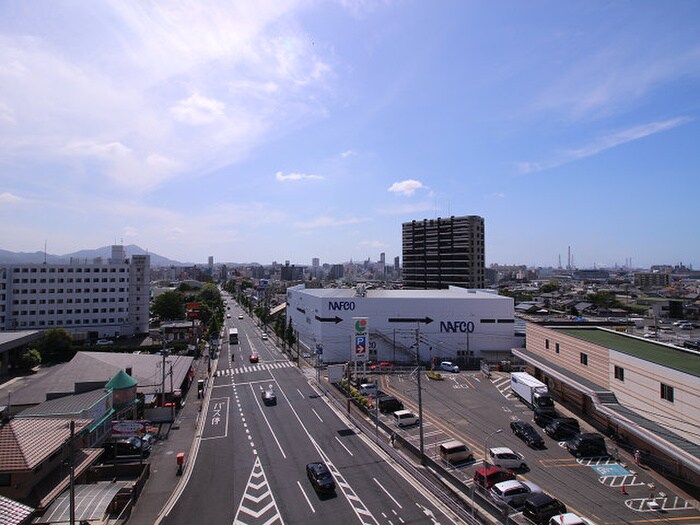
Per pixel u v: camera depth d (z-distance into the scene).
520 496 26.30
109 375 44.69
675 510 25.61
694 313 113.88
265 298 164.00
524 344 76.31
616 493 27.73
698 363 32.69
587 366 43.25
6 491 24.05
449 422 42.12
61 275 101.56
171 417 43.78
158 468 32.59
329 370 54.53
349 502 27.25
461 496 26.84
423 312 77.00
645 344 41.94
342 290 89.00
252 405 50.00
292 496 28.08
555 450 35.03
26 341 70.38
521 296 171.88
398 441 37.25
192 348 83.88
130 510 26.17
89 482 29.94
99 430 34.84
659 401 31.98
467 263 143.75
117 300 105.69
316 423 43.31
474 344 76.56
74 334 95.12
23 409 37.94
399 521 24.95
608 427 39.03
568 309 131.25
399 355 76.31
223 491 28.88
